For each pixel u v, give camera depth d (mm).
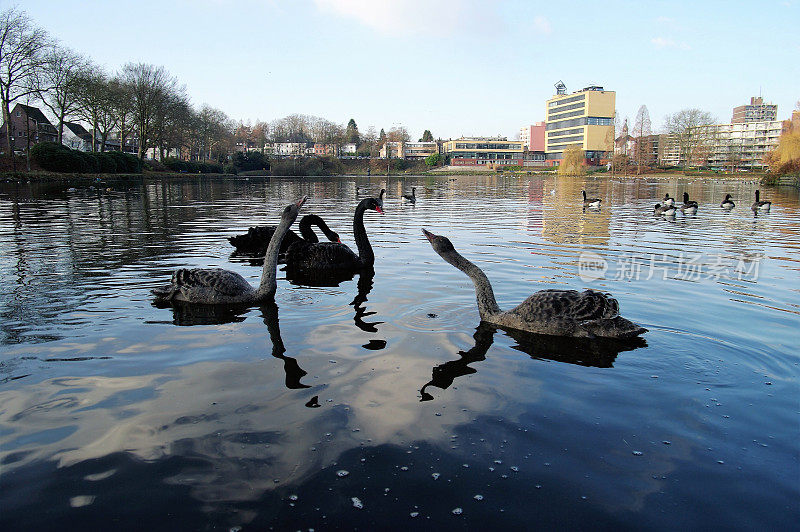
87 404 3703
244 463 2984
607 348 4910
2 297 6754
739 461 3031
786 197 33344
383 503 2650
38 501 2658
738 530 2461
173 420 3469
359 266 8969
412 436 3277
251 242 10828
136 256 10047
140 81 71750
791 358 4645
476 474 2896
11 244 11469
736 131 147375
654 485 2807
